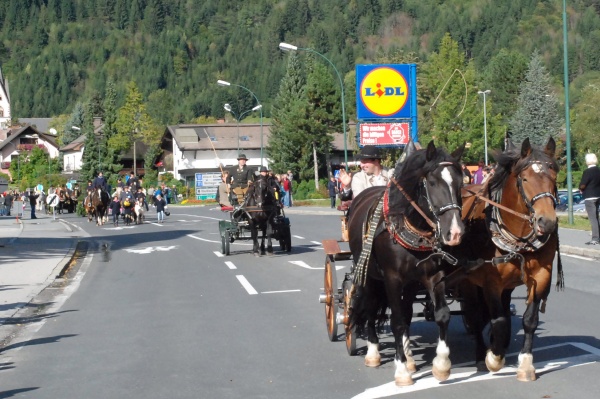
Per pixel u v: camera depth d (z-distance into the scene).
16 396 8.30
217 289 15.87
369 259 8.34
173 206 72.69
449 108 52.59
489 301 8.16
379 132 29.97
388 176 10.40
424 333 10.72
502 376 8.29
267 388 8.25
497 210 7.96
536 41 164.62
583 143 66.75
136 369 9.31
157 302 14.53
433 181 7.57
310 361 9.36
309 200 63.62
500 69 102.38
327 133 82.19
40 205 72.31
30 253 24.39
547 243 7.93
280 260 20.72
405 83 29.75
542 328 10.76
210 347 10.38
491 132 58.00
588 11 172.25
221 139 99.75
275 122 90.38
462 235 7.57
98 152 85.75
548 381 8.02
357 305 9.00
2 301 14.98
